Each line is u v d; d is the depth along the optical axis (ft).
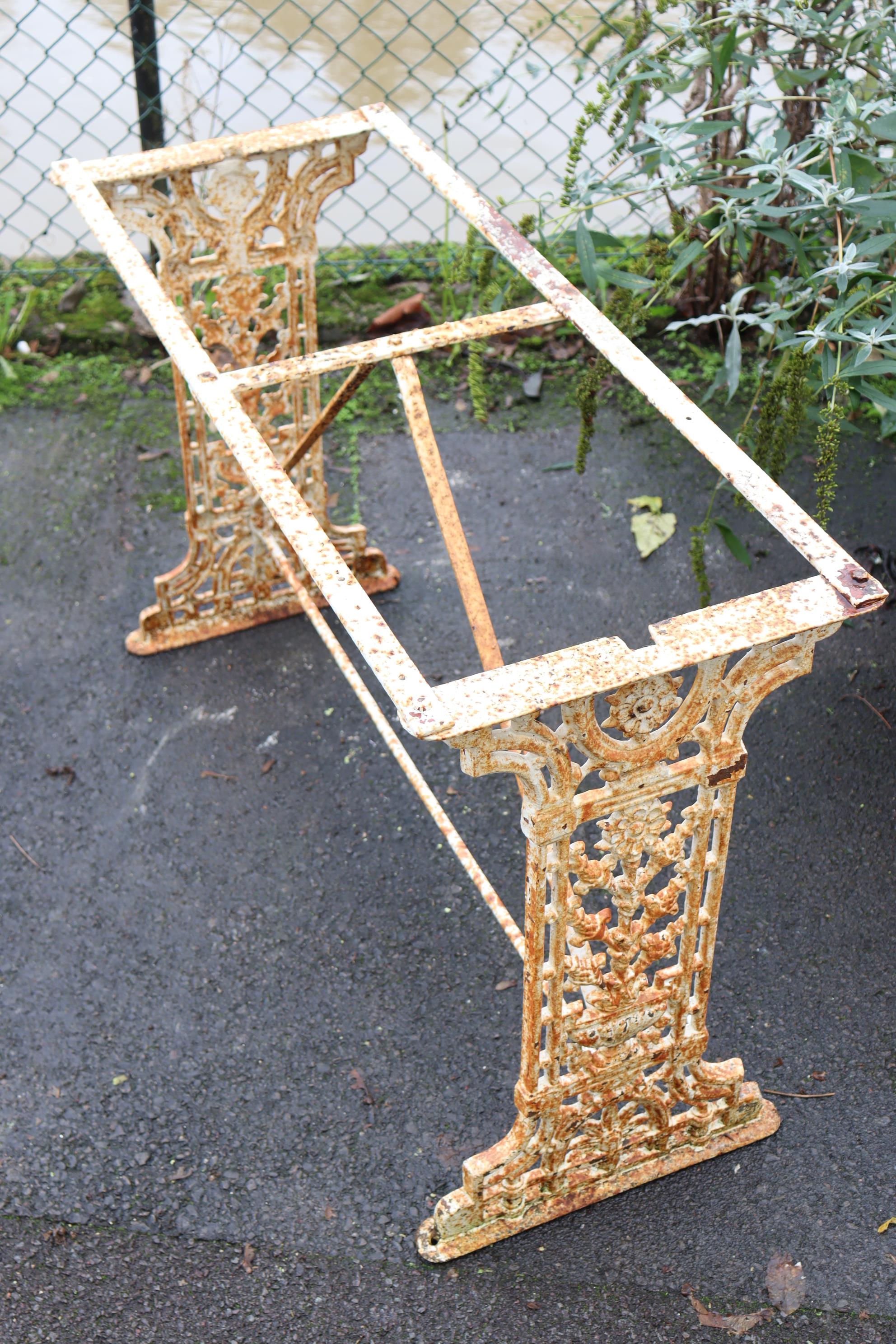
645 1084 7.47
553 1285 7.48
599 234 10.64
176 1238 7.68
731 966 9.05
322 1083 8.41
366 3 17.03
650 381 7.01
